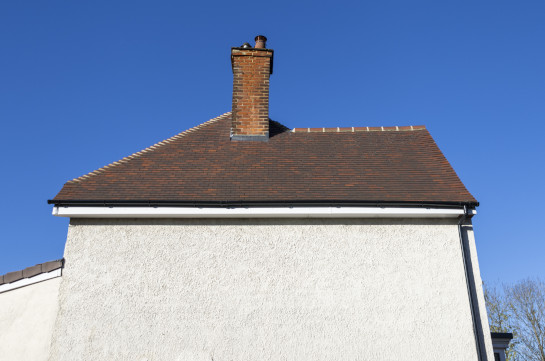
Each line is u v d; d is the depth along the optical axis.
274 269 8.38
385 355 7.89
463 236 8.81
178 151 10.45
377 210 8.54
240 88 11.42
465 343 7.98
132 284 8.23
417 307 8.20
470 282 8.48
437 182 9.42
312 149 10.71
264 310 8.11
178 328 7.97
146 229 8.62
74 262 8.34
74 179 9.30
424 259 8.52
